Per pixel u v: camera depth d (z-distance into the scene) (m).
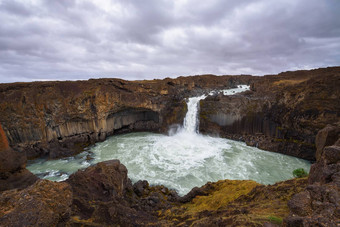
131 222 10.45
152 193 22.62
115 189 15.79
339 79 34.06
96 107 44.38
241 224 7.78
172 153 40.12
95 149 42.47
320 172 10.75
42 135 37.88
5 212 6.10
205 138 50.38
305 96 36.78
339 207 5.73
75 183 14.79
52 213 6.89
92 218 10.19
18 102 35.66
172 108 55.25
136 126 58.00
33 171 32.03
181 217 12.55
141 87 53.47
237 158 37.28
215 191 19.66
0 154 15.38
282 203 10.54
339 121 32.12
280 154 39.12
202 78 90.19
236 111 48.34
